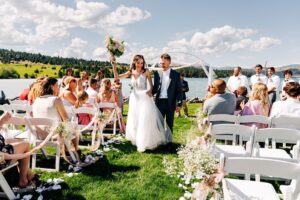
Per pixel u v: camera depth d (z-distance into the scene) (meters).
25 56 94.81
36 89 5.09
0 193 3.94
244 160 2.50
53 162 5.37
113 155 5.84
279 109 5.45
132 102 6.60
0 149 3.79
